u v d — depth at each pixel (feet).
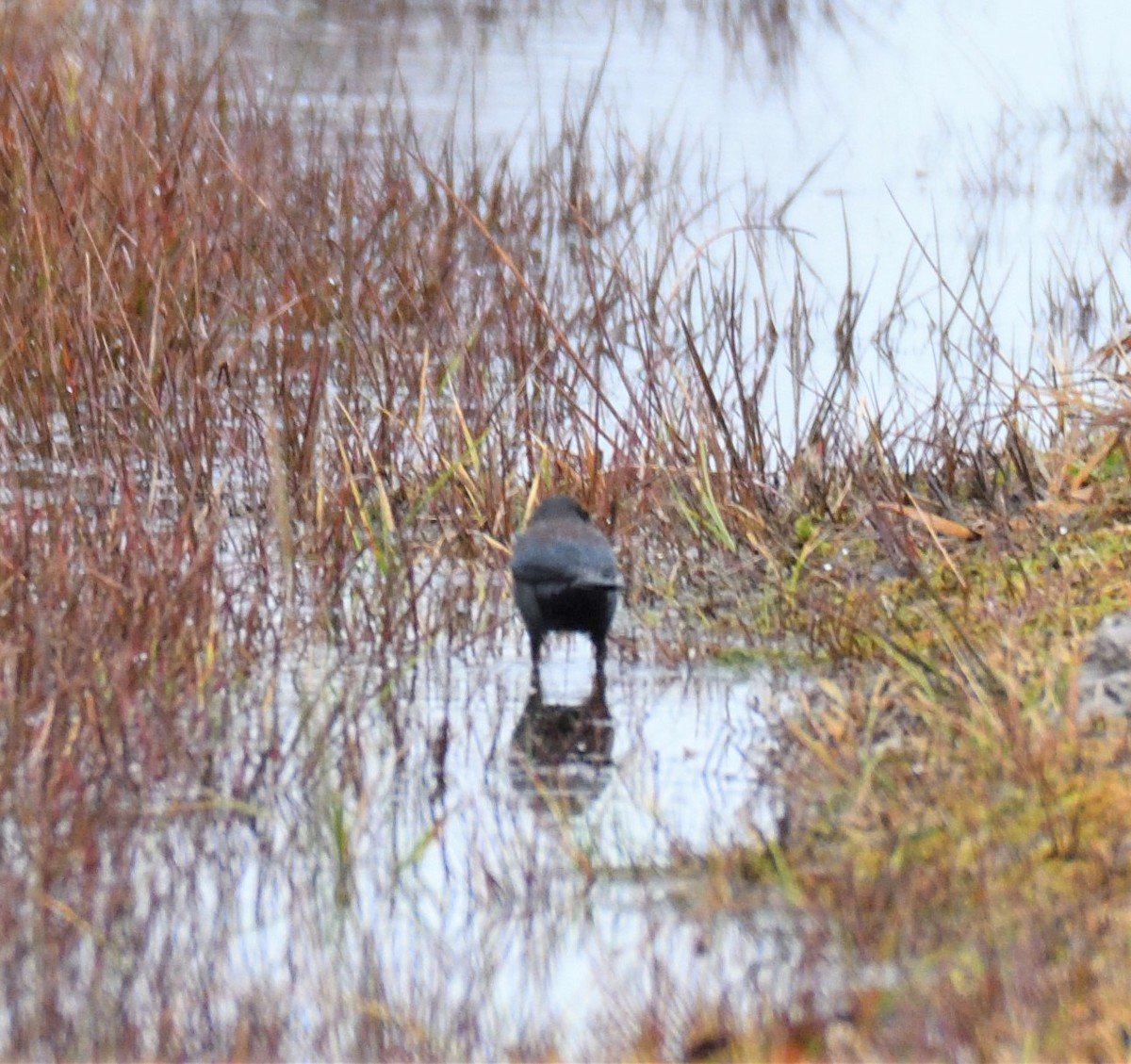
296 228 65.57
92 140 62.08
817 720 37.35
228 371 56.13
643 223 82.23
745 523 49.80
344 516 48.55
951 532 48.44
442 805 34.88
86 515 48.01
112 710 35.32
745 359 61.41
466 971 28.48
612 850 32.48
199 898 30.96
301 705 39.65
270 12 126.62
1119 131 100.94
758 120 108.88
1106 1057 23.91
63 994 27.71
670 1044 25.77
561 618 41.45
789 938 28.63
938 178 94.63
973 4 145.18
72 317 57.11
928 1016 25.32
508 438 55.47
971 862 29.78
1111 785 31.68
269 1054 26.07
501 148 91.66
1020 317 70.38
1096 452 51.78
